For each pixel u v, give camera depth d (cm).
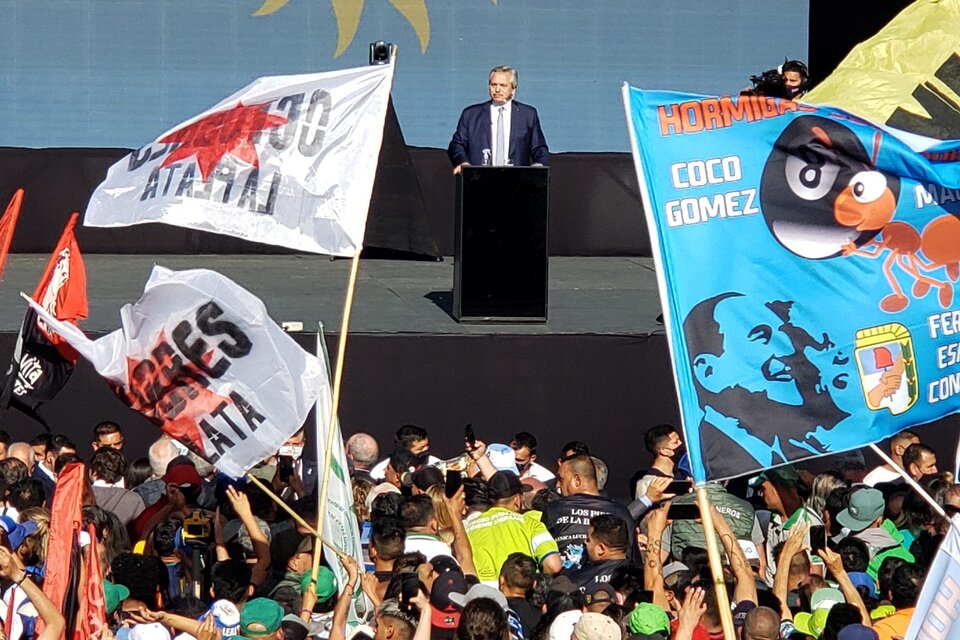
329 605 1709
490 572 1791
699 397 1339
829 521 1952
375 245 3053
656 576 1670
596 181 3747
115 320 2784
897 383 1359
